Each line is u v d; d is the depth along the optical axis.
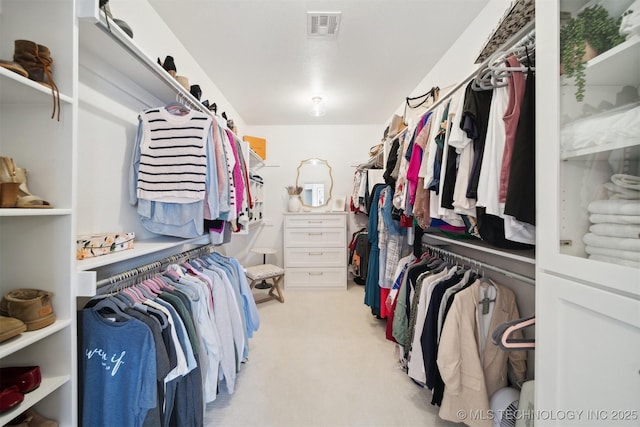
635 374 0.55
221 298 1.39
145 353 0.86
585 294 0.64
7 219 0.79
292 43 1.91
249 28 1.74
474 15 1.64
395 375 1.67
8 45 0.79
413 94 2.66
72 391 0.79
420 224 1.36
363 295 3.21
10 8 0.79
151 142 1.29
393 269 2.06
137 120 1.36
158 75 1.24
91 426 0.87
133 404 0.84
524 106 0.84
